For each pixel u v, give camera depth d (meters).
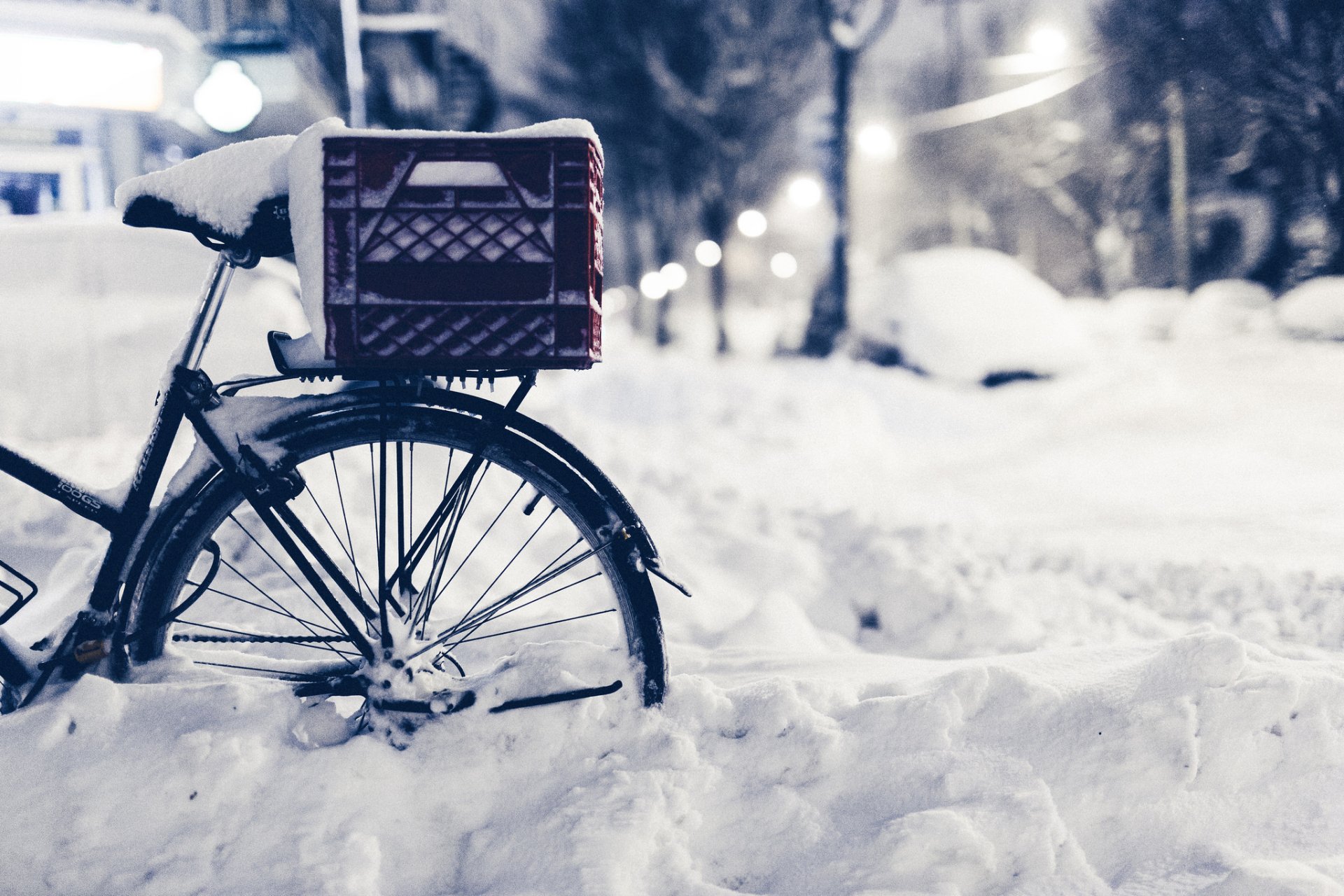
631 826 2.14
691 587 4.59
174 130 13.48
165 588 2.38
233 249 2.29
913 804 2.26
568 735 2.33
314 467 4.03
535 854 2.14
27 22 11.69
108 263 8.22
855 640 4.51
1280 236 32.31
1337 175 27.44
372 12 16.73
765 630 3.75
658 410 12.44
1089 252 40.84
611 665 2.43
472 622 2.45
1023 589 4.82
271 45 8.95
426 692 2.33
